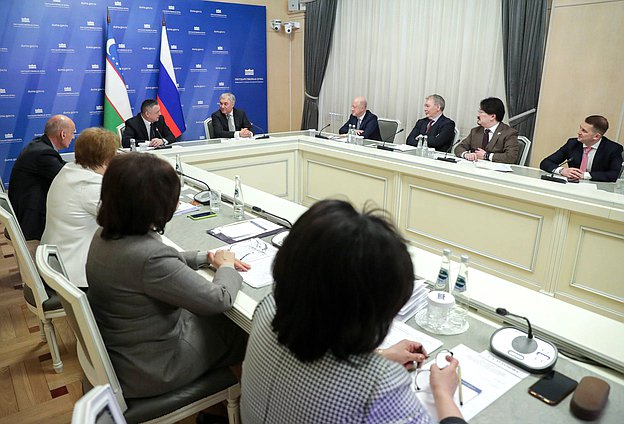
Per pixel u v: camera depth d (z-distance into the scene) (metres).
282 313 0.67
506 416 0.89
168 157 3.40
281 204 2.33
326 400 0.62
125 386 1.19
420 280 1.41
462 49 4.52
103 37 4.93
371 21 5.27
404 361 1.00
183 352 1.25
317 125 6.18
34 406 1.83
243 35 5.83
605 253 2.32
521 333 1.14
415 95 5.04
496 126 3.64
